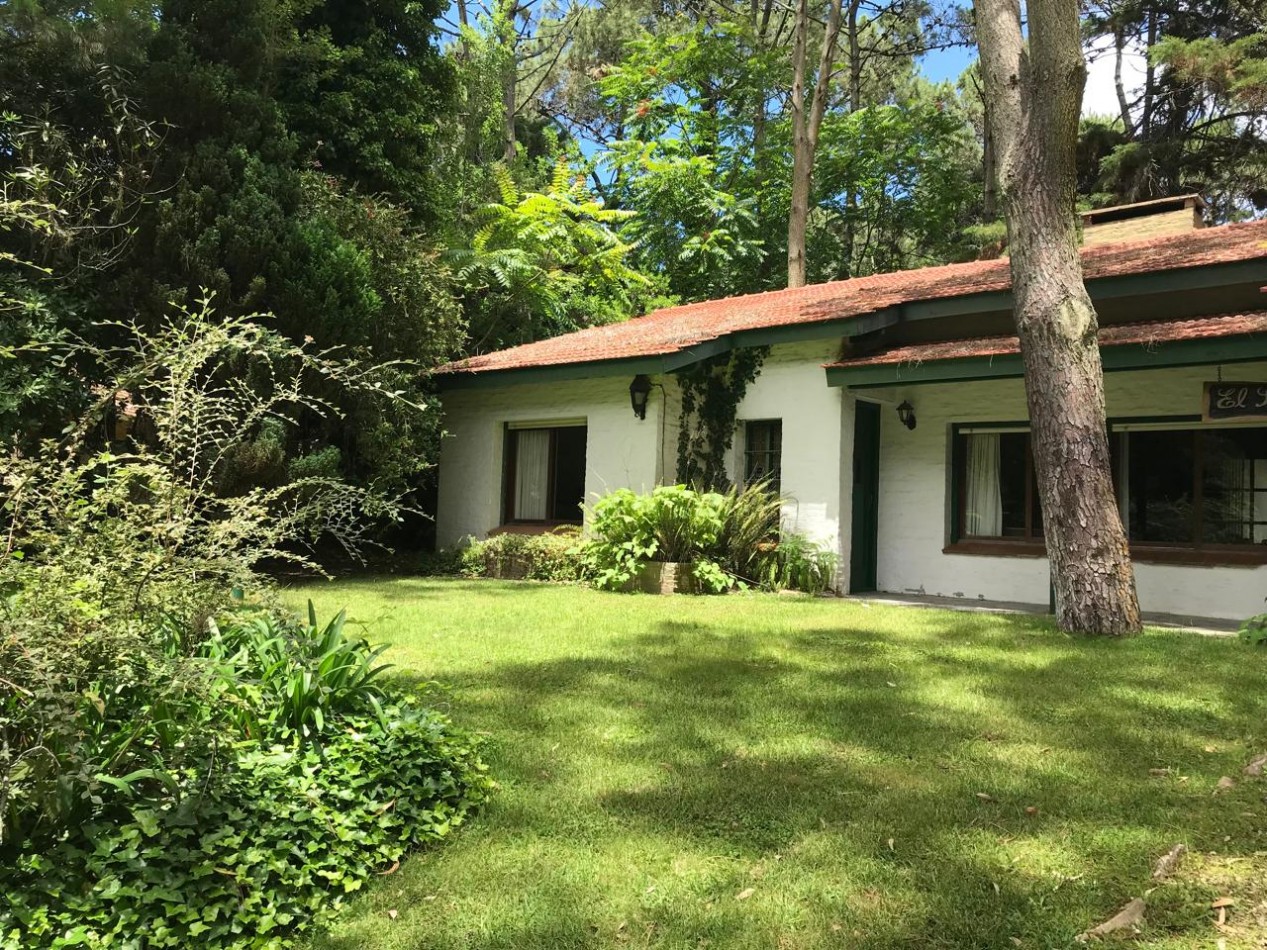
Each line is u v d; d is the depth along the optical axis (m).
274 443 9.38
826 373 10.21
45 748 2.33
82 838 2.58
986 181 25.77
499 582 11.23
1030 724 4.54
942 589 10.79
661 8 31.44
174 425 3.30
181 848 2.60
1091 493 7.26
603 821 3.29
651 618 7.89
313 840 2.83
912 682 5.45
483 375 12.71
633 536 10.39
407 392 11.59
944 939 2.47
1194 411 9.25
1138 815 3.32
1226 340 7.56
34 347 3.92
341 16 15.07
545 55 33.97
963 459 10.99
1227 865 2.90
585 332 16.09
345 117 14.39
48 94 10.02
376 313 10.94
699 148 27.42
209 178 10.04
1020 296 7.55
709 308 15.97
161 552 2.97
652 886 2.79
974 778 3.72
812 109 22.20
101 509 3.00
